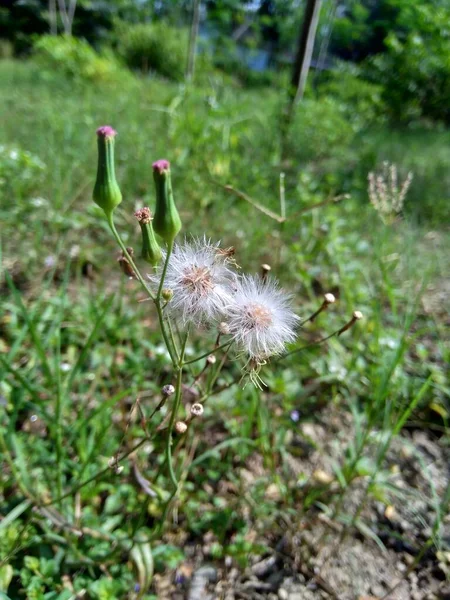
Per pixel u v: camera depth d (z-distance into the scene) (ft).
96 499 0.35
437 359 0.53
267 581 0.33
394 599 0.33
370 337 0.52
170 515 0.35
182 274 0.23
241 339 0.23
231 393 0.44
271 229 0.66
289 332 0.24
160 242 0.39
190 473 0.39
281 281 0.59
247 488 0.38
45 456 0.35
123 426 0.40
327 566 0.34
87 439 0.38
